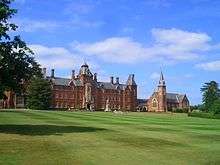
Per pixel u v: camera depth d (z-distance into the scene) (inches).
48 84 6929.1
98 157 990.4
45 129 1806.1
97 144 1254.9
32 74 1740.9
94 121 2787.9
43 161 908.6
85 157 982.4
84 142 1298.0
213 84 7564.0
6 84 1674.5
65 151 1071.0
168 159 994.7
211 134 1756.9
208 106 7386.8
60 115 3784.5
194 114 5078.7
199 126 2468.0
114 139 1423.5
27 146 1143.6
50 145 1183.6
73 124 2311.8
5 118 2800.2
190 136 1628.9
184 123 2888.8
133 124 2508.6
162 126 2363.4
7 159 917.2
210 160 992.2
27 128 1838.1
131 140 1403.8
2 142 1219.9
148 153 1087.6
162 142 1366.9
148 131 1872.5
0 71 1640.0
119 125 2341.3
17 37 1648.6
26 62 1691.7
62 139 1364.4
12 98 7140.8
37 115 3567.9
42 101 6766.7
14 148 1093.8
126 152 1093.8
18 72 1680.6
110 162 926.4
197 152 1130.7
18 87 1716.3
